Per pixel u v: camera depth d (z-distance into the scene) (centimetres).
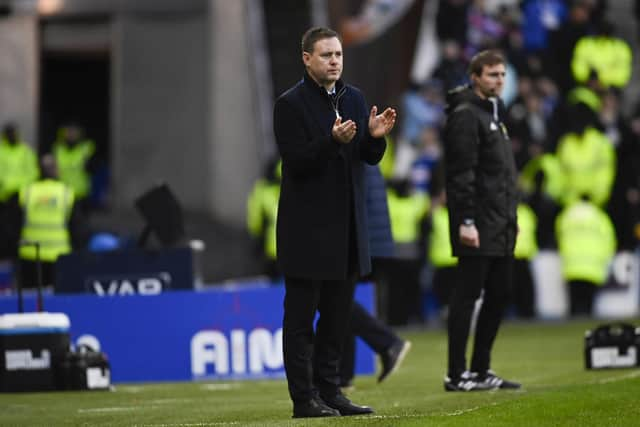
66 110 9419
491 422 2519
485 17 7644
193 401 3403
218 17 7512
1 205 6303
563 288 6750
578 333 5716
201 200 7525
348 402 2750
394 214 6356
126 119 7556
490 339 3384
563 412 2619
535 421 2525
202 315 4156
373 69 7419
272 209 6419
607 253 6644
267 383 3947
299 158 2634
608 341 3831
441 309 6456
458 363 3372
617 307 6744
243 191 7444
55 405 3366
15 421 2961
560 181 6712
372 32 7444
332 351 2753
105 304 4156
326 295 2728
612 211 6762
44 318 3775
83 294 4206
